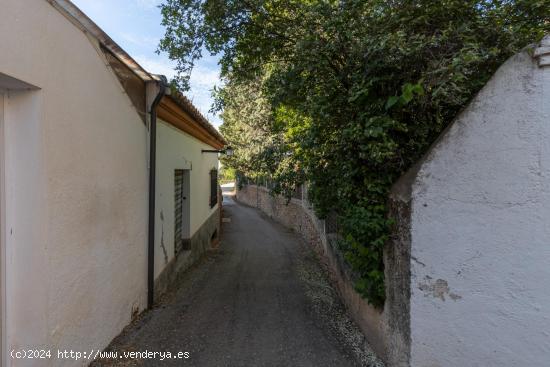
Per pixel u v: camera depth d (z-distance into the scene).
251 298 4.89
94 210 2.93
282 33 4.52
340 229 4.29
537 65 2.20
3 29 1.87
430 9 2.73
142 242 4.18
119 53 3.32
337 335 3.65
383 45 2.49
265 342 3.46
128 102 3.72
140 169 4.12
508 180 2.31
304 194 11.21
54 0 2.30
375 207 2.95
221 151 9.37
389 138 2.79
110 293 3.27
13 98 2.19
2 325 2.21
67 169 2.49
